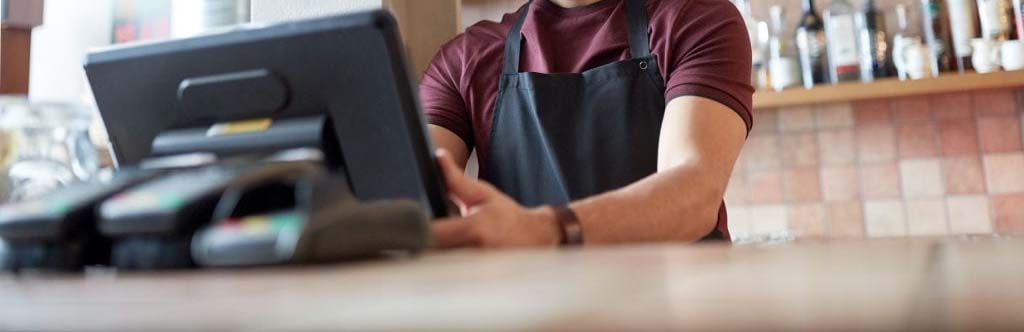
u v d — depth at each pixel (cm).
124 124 83
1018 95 235
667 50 153
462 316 25
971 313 21
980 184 234
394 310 27
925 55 222
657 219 107
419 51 187
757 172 249
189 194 59
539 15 171
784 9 249
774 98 229
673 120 135
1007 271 32
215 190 59
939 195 236
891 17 240
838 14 233
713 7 155
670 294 28
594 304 27
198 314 29
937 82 219
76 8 254
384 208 58
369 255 56
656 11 160
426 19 189
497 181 163
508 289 33
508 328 23
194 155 77
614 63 157
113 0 257
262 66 75
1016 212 231
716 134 131
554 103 158
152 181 66
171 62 78
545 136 156
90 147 121
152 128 82
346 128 75
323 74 74
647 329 21
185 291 38
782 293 28
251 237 53
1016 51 214
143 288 41
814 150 246
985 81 215
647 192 110
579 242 96
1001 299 23
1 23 148
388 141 75
